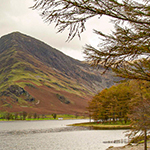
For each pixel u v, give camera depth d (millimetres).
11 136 54156
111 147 32250
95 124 92125
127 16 4449
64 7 4277
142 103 18766
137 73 5156
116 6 4301
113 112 81625
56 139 47031
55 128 84375
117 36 4746
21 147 35969
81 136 52219
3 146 37062
